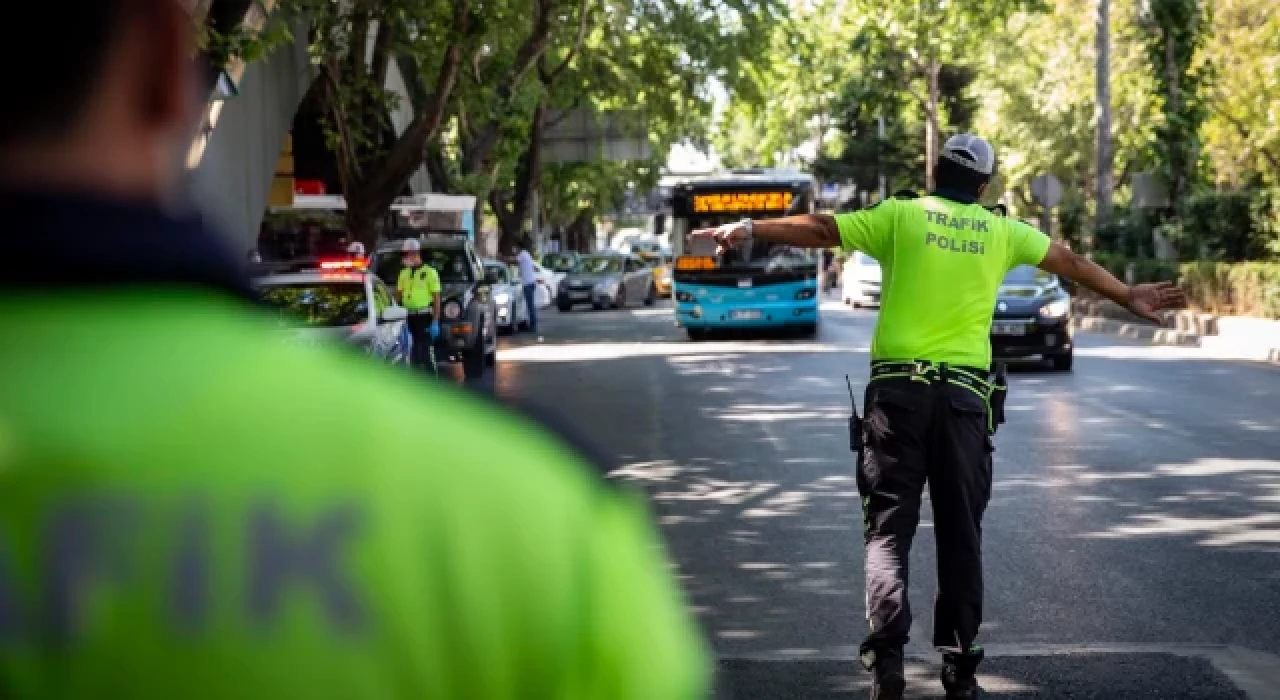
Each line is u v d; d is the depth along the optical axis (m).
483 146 48.38
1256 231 33.16
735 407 18.03
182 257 1.13
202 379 1.12
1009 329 22.20
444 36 31.16
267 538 1.09
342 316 16.02
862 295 46.38
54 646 1.07
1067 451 13.91
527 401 1.26
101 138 1.15
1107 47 41.94
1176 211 38.28
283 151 37.25
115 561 1.08
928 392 6.11
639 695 1.18
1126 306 6.34
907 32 58.31
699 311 31.91
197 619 1.08
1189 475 12.43
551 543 1.15
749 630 7.63
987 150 6.32
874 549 6.16
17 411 1.09
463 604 1.12
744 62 45.69
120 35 1.15
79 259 1.10
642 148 54.16
